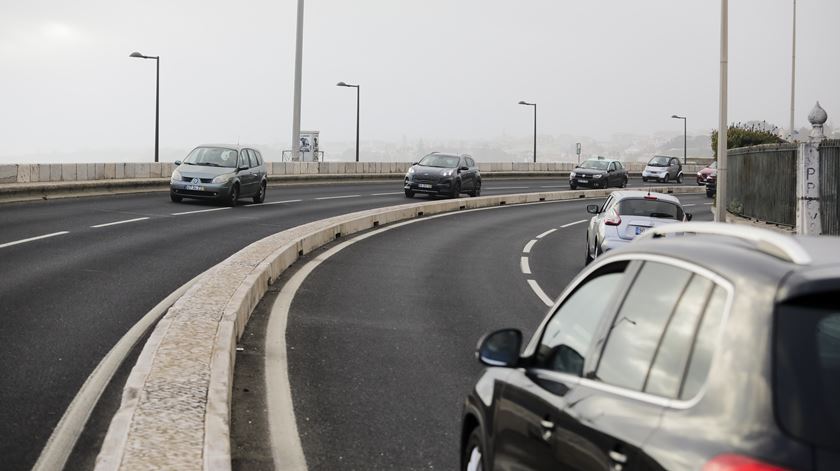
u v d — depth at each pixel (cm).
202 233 2058
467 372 916
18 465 580
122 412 620
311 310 1240
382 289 1466
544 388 369
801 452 231
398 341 1062
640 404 290
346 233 2364
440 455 649
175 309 1007
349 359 956
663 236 391
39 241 1747
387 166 5738
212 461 524
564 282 1680
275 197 3572
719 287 282
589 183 5256
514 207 3934
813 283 256
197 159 2981
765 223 2588
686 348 283
